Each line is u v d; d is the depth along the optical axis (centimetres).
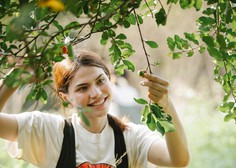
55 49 240
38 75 251
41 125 354
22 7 232
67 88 356
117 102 673
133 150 369
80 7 258
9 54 250
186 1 277
